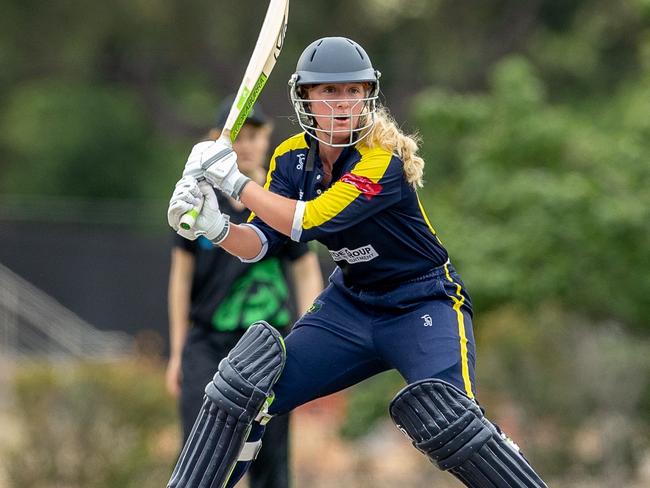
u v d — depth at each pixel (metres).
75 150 95.62
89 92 94.38
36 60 87.69
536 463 45.09
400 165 18.11
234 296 25.66
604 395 44.69
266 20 17.97
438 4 82.94
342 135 18.25
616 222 47.09
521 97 51.75
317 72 17.86
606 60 87.00
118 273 82.44
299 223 17.73
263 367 18.08
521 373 45.09
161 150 97.50
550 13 85.81
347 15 82.88
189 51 85.75
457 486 46.97
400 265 18.61
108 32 84.62
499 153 51.41
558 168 51.38
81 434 41.09
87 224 84.94
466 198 51.47
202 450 18.14
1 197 94.50
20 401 41.44
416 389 17.61
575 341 45.34
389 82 84.75
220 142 17.89
